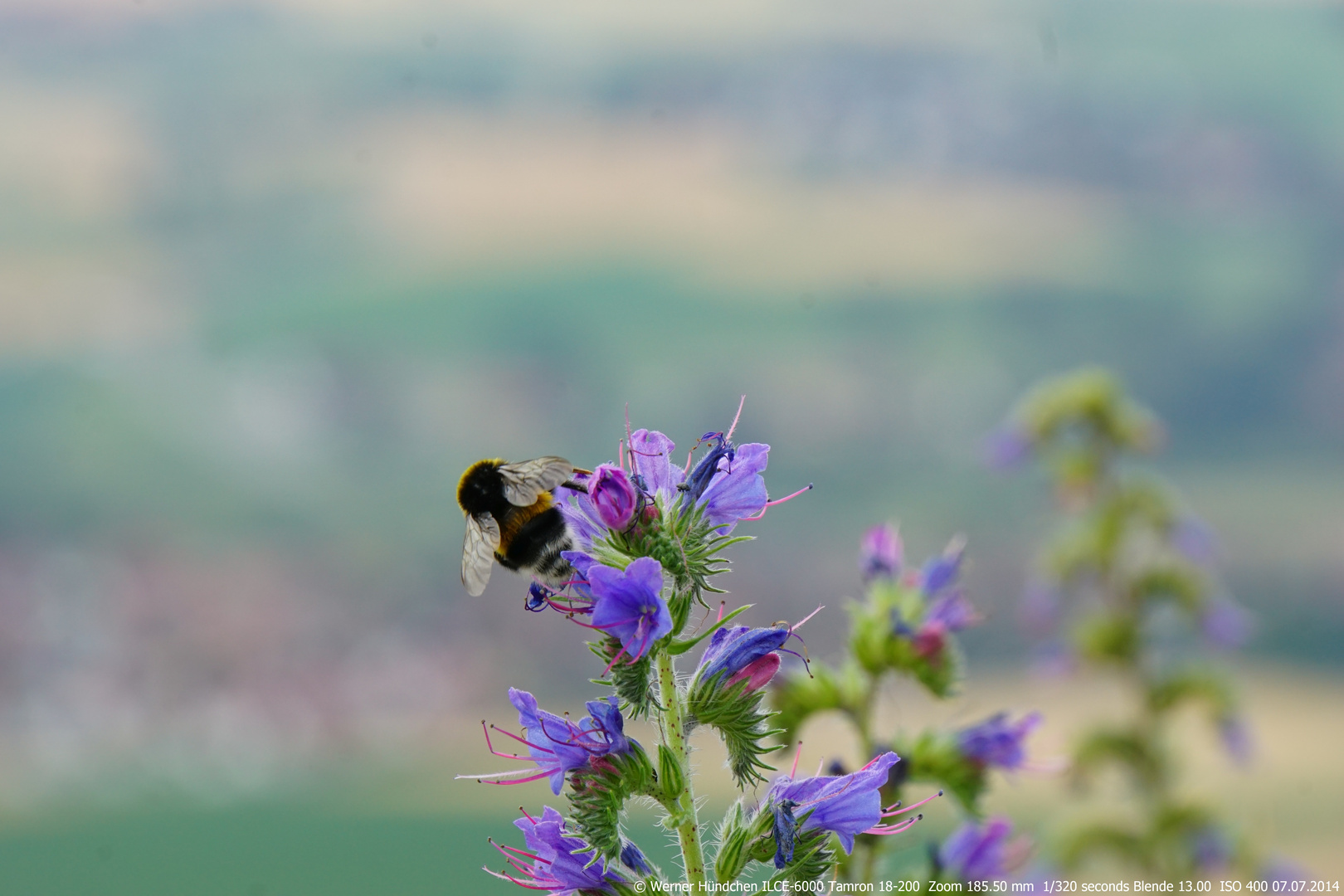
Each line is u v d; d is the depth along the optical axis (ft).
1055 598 89.45
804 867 38.78
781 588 586.86
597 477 38.24
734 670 38.93
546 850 39.19
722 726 39.29
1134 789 84.02
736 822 39.55
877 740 54.34
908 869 53.26
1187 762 85.51
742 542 38.78
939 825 58.49
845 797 39.06
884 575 57.67
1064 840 79.41
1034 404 90.99
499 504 46.52
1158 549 89.25
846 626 56.59
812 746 57.21
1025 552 624.18
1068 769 83.35
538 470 41.11
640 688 38.37
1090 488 89.81
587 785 38.29
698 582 38.45
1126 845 79.71
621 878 39.14
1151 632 87.81
